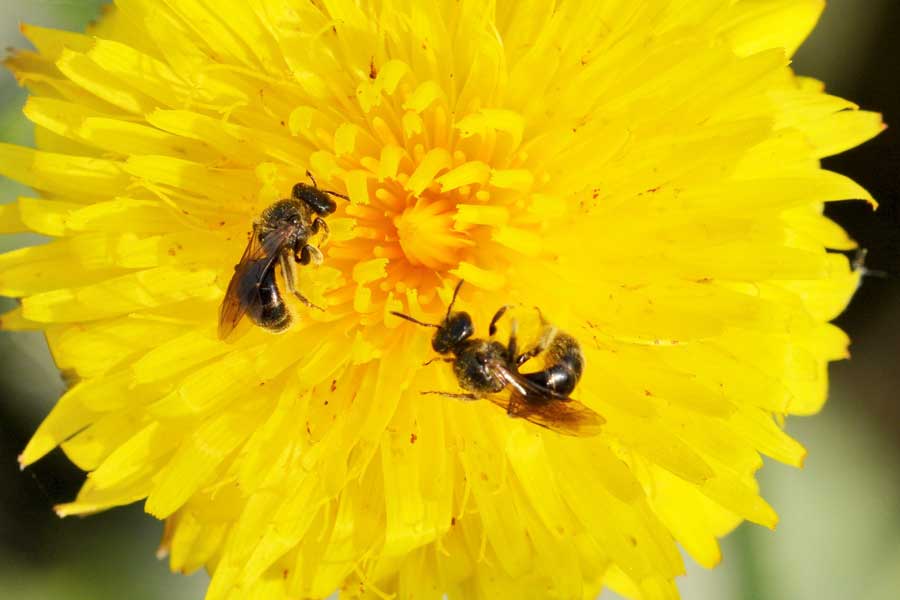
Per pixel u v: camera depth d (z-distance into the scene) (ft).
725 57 0.21
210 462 0.21
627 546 0.21
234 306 0.21
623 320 0.21
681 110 0.21
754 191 0.21
